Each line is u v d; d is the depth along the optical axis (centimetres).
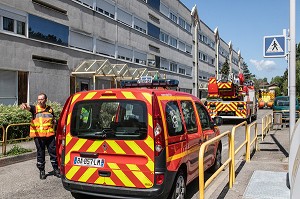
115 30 2642
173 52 4094
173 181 476
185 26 4641
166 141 467
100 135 484
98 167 483
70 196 589
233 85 2216
